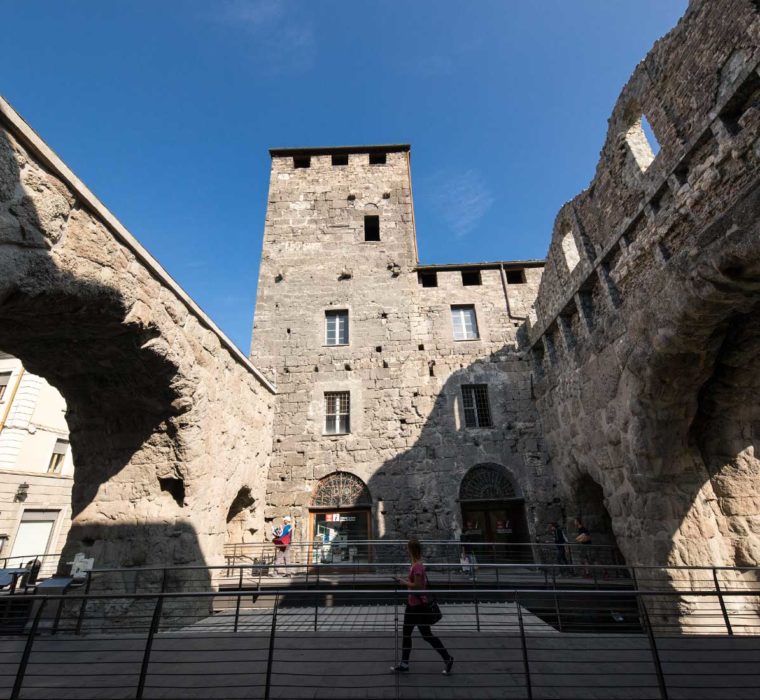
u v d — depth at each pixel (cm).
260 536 1254
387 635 629
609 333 929
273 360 1518
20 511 1716
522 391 1444
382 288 1636
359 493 1335
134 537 789
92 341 676
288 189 1852
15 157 463
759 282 563
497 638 614
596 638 611
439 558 1238
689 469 814
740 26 618
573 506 1195
